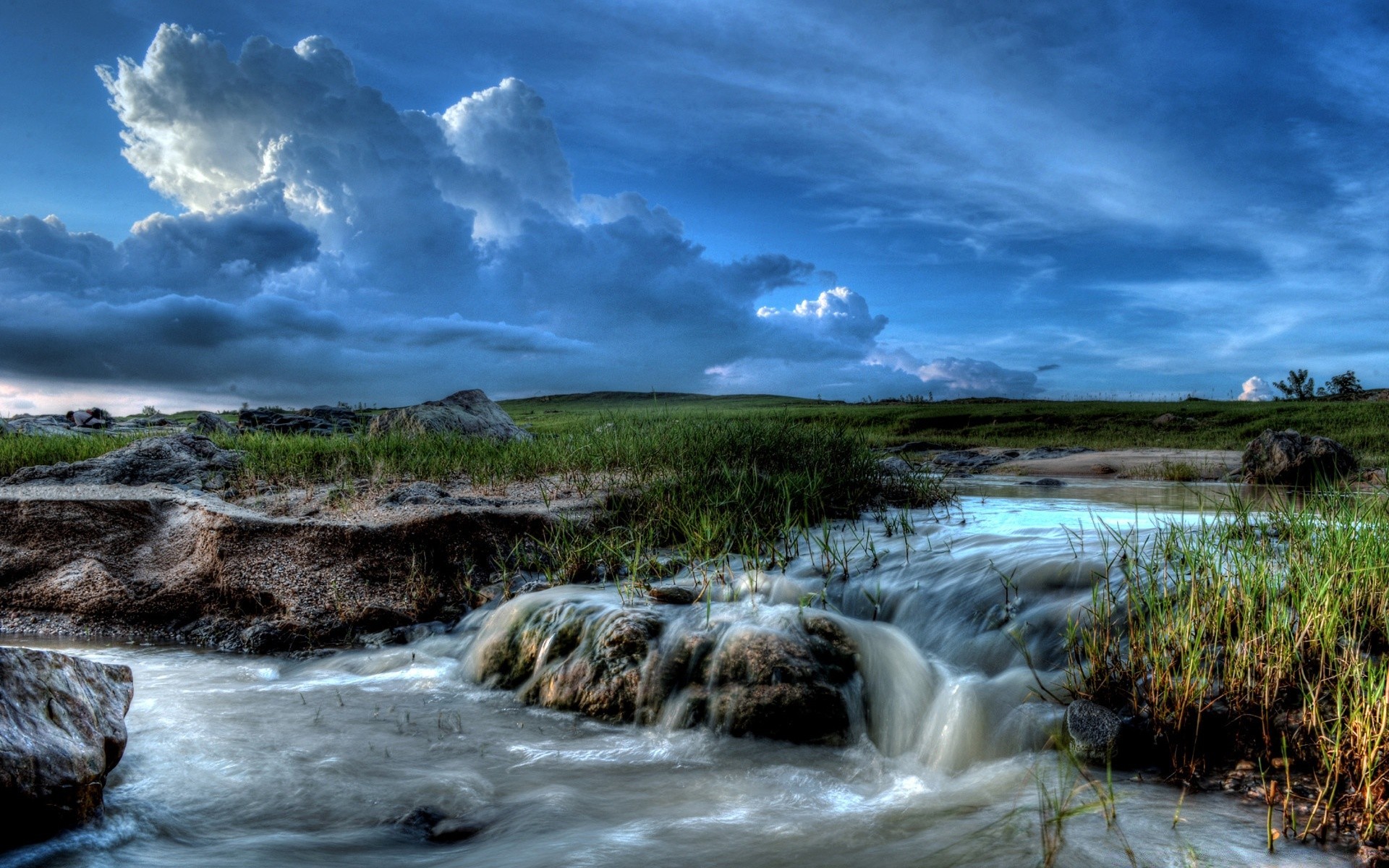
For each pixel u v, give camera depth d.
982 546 6.80
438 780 4.12
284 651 6.70
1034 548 6.50
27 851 3.29
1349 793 3.49
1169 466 16.23
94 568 7.57
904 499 10.59
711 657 5.07
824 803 3.92
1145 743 4.11
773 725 4.71
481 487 10.03
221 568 7.30
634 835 3.53
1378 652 4.32
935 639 5.52
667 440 11.32
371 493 9.46
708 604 5.65
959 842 3.36
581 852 3.35
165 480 10.52
